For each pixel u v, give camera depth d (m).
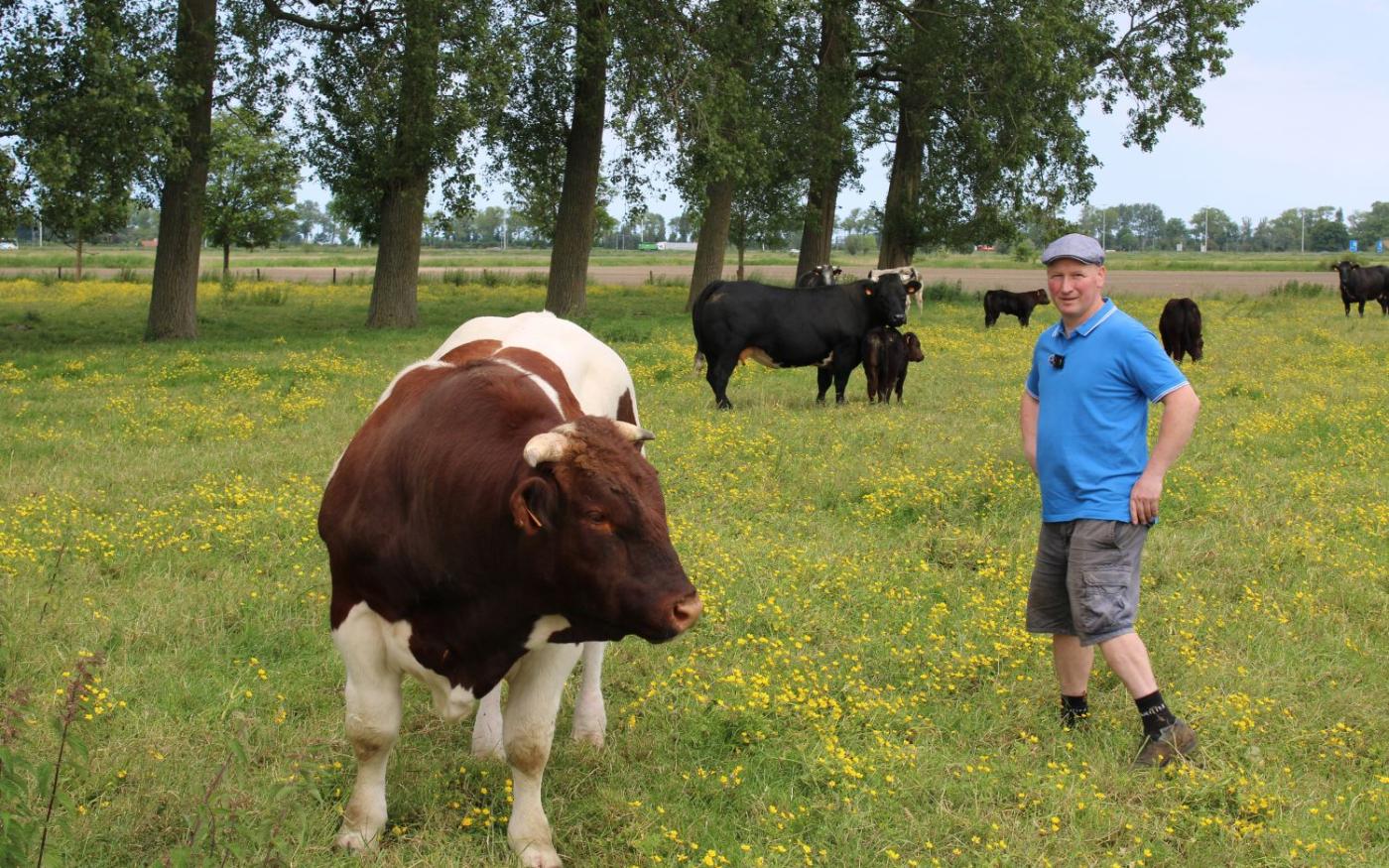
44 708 5.13
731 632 6.53
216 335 24.33
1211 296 42.81
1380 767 5.12
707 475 10.21
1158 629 6.67
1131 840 4.49
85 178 20.00
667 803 4.70
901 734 5.38
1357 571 7.71
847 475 10.40
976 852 4.34
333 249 133.62
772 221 35.72
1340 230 180.50
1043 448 5.27
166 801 4.51
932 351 21.88
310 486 9.53
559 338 5.55
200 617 6.49
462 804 4.68
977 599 7.02
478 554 3.83
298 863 4.08
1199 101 33.41
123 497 9.21
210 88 23.09
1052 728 5.41
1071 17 31.03
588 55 24.03
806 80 31.41
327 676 5.82
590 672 5.28
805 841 4.50
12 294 37.81
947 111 33.12
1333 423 13.12
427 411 4.14
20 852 3.38
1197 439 12.25
